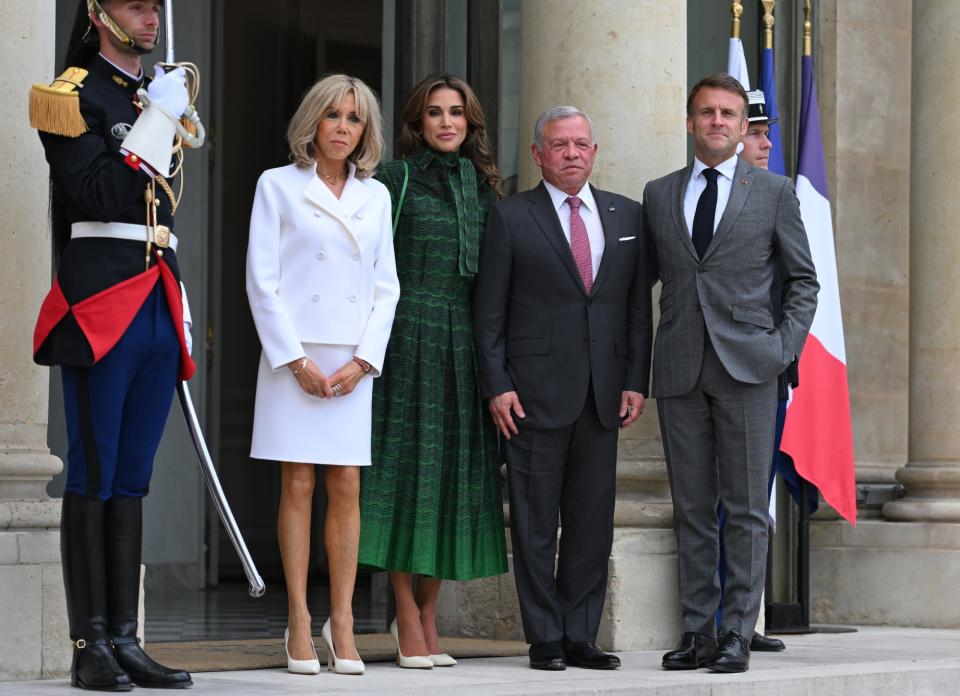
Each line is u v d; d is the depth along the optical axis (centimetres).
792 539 2462
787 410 2159
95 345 1269
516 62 2255
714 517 1658
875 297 2570
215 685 1342
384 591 2712
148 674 1295
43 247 1506
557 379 1589
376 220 1512
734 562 1611
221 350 3531
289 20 3675
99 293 1277
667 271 1664
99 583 1286
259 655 1698
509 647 1798
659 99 1888
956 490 2419
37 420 1505
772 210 1641
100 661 1272
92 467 1285
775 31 2528
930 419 2444
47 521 1455
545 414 1584
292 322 1480
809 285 1634
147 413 1316
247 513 3572
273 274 1485
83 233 1291
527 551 1584
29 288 1492
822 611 2453
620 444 1892
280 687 1330
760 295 1627
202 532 3147
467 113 1611
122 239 1292
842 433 2200
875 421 2553
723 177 1664
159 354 1313
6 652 1388
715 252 1631
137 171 1266
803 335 1623
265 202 1491
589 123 1625
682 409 1652
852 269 2553
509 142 2247
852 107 2567
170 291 1319
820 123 2477
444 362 1576
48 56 1523
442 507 1577
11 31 1484
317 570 3447
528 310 1602
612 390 1605
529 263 1597
